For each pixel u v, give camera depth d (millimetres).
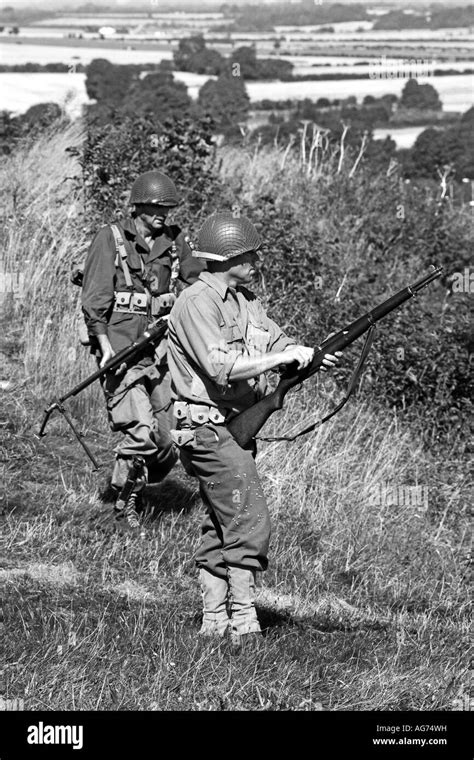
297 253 9203
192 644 4488
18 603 4785
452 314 9336
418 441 8297
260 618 5141
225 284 4551
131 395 5863
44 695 4008
